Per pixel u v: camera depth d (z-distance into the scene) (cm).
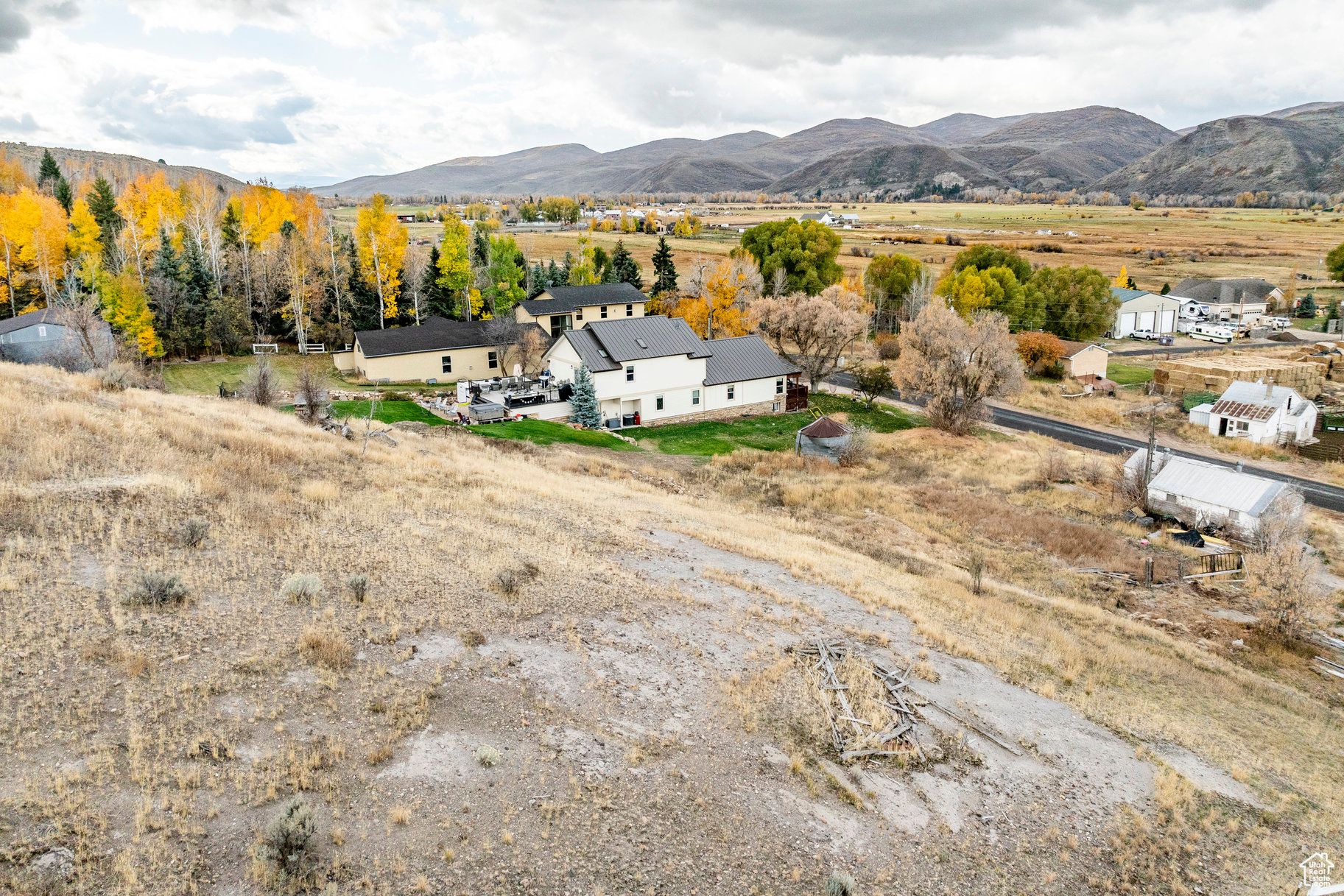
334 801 1096
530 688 1476
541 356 6425
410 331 6438
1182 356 9088
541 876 1049
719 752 1408
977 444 5625
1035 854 1313
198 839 983
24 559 1523
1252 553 3425
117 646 1311
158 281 6431
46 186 11000
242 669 1336
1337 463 5412
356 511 2220
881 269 10625
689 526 2920
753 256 10219
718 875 1120
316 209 10162
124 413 2553
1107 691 2073
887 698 1734
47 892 864
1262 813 1566
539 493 2941
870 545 3322
